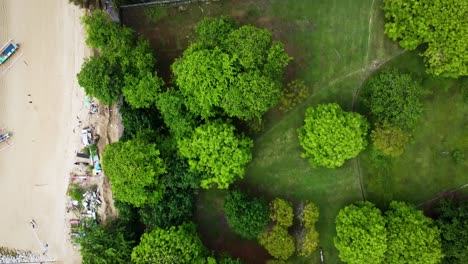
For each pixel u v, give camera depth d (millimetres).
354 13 39156
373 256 35062
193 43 37156
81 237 40125
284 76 39531
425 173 39031
